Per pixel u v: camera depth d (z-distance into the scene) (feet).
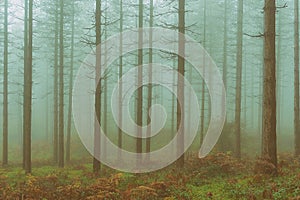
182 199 33.01
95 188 38.45
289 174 38.04
